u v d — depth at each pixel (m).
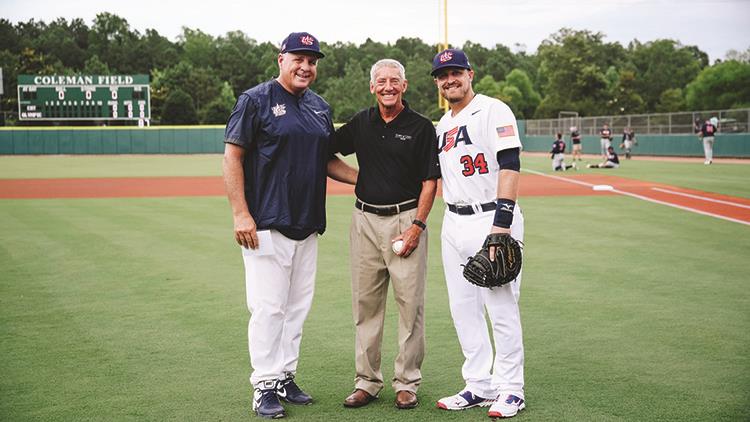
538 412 3.53
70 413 3.54
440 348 4.65
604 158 34.31
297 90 3.74
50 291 6.25
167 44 102.94
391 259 3.76
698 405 3.58
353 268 3.88
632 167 25.05
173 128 42.84
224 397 3.78
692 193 14.95
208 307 5.70
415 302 3.73
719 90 73.69
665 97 79.31
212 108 59.53
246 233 3.59
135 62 91.12
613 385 3.90
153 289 6.34
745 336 4.81
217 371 4.20
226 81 84.94
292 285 3.88
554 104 75.38
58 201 14.63
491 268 3.41
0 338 4.84
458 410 3.63
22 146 41.84
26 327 5.12
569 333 4.91
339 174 4.17
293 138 3.66
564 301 5.81
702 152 31.92
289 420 3.50
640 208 12.48
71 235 9.62
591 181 18.69
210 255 8.04
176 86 69.56
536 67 107.50
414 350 3.74
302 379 4.11
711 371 4.11
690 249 8.24
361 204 3.84
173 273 7.04
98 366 4.27
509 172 3.48
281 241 3.71
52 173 24.42
